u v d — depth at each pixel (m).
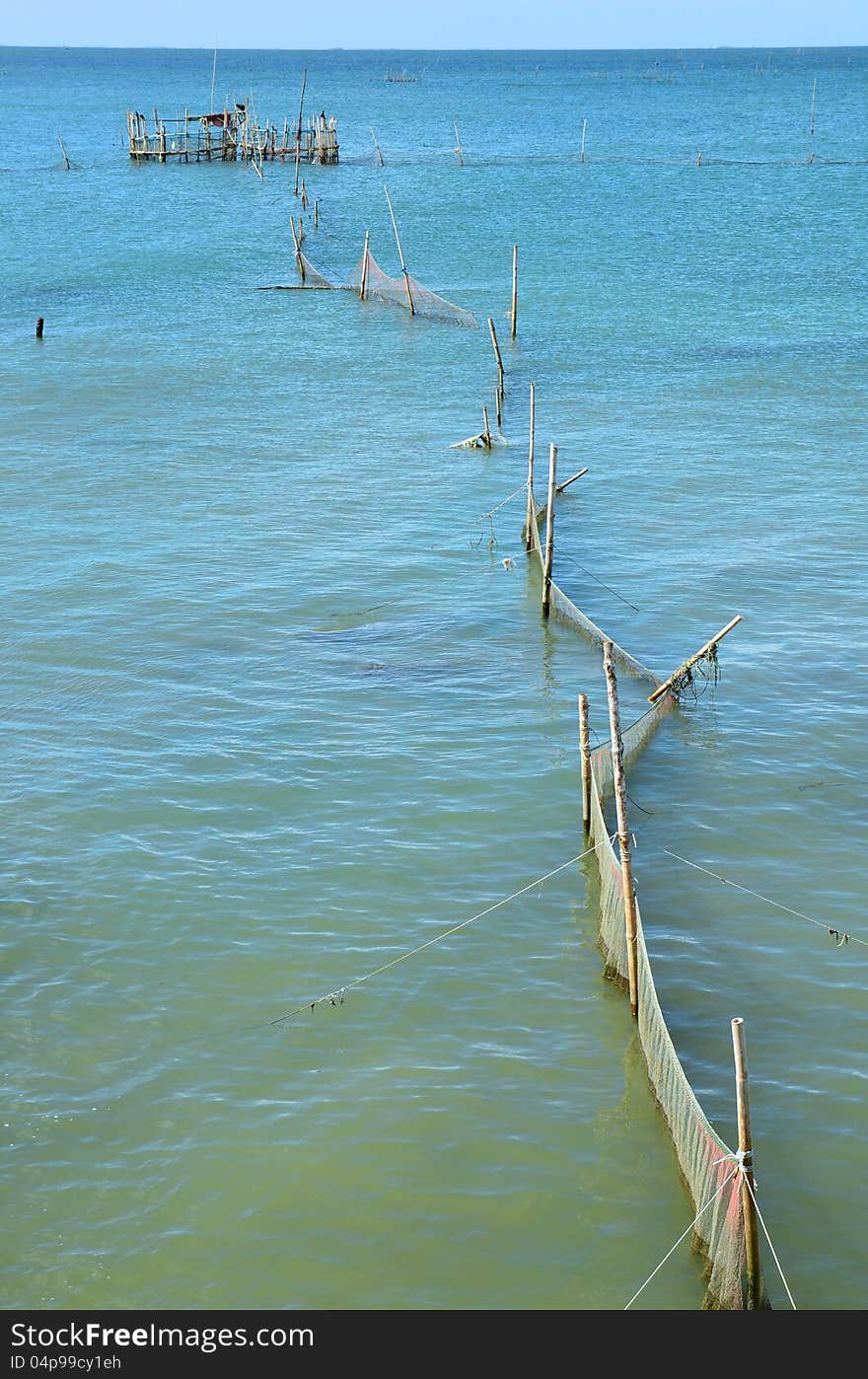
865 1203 17.73
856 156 141.75
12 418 53.75
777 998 21.48
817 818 26.34
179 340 66.38
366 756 28.53
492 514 42.72
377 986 21.77
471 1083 19.75
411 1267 16.92
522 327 67.88
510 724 29.86
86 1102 19.33
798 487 44.94
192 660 32.94
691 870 24.83
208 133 144.00
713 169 128.75
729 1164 16.16
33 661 32.78
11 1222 17.41
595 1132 18.88
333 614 35.62
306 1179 18.09
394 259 86.12
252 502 43.97
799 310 70.31
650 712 29.14
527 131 182.38
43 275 82.62
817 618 35.06
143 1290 16.59
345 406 55.19
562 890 24.25
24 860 24.81
